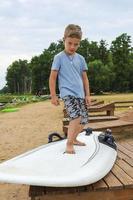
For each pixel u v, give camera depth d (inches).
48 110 482.0
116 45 1680.6
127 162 102.7
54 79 94.6
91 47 1828.2
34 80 1830.7
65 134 171.6
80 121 94.8
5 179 74.9
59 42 1818.4
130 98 816.9
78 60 98.3
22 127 284.2
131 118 199.0
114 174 89.6
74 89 93.8
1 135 240.2
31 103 778.2
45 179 74.6
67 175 77.2
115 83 1651.1
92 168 83.4
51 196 79.1
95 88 1568.7
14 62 3009.4
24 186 117.3
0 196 108.8
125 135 201.8
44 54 1809.8
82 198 79.8
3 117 398.0
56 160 86.7
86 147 100.9
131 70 1651.1
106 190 80.4
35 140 209.3
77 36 93.6
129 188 81.2
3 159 156.6
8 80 3036.4
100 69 1579.7
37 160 86.3
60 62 94.9
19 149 180.9
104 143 108.9
